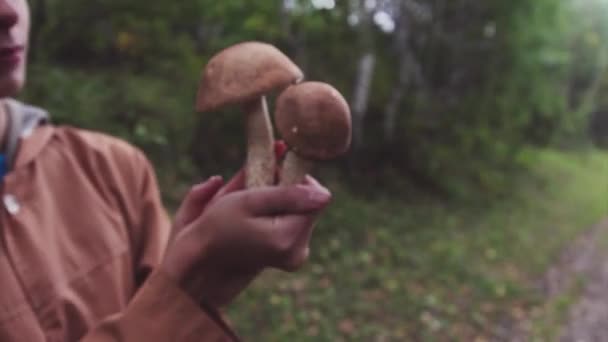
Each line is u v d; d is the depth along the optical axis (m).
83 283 1.07
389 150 10.05
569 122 20.30
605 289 7.67
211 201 0.82
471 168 11.70
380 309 5.70
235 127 7.76
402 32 10.20
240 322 4.78
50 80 5.30
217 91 0.81
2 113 1.09
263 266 0.74
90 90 5.59
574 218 11.57
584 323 6.40
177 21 7.77
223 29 8.23
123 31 6.99
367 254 6.91
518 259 8.24
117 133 5.30
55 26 6.49
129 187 1.26
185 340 0.75
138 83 6.35
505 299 6.68
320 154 0.81
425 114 11.04
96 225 1.13
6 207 1.01
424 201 9.64
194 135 7.14
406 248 7.43
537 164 16.16
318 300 5.54
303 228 0.72
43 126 1.17
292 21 8.16
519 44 11.50
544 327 6.10
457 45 11.30
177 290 0.75
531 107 14.29
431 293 6.33
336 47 9.78
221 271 0.75
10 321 0.95
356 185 9.22
